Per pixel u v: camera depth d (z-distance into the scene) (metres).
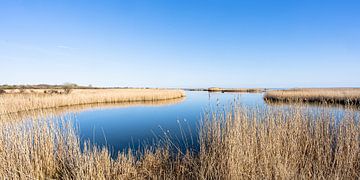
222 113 5.42
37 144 4.90
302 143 5.48
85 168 4.29
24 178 3.89
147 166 5.50
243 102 5.76
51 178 4.63
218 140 5.11
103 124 12.63
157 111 18.12
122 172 4.96
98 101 26.31
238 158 4.18
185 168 5.04
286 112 6.25
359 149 4.68
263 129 5.15
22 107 14.30
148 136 9.20
